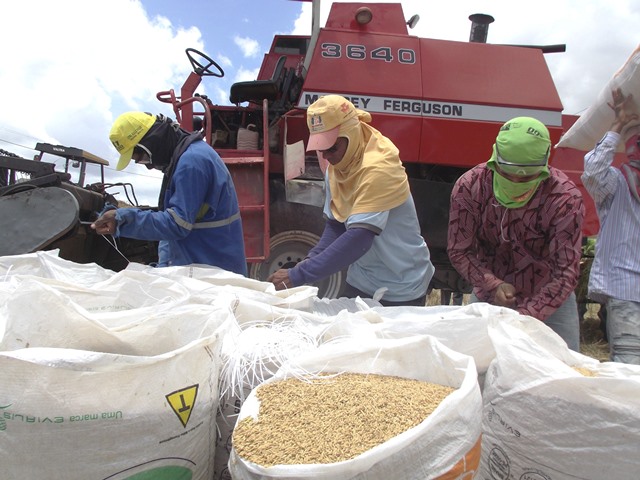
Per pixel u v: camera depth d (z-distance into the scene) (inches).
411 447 39.6
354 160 98.9
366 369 57.7
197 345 46.8
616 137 112.0
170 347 56.1
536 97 197.2
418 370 56.5
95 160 218.8
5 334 50.6
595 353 225.5
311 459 40.2
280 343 60.0
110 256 183.2
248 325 69.2
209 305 64.1
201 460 47.6
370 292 104.1
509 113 194.9
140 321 54.3
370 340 57.7
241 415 47.3
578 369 60.6
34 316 51.2
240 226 114.4
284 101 196.5
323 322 70.6
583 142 139.1
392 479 38.7
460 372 52.6
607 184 110.7
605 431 48.9
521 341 56.2
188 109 189.6
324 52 188.4
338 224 110.3
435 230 197.2
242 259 113.7
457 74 194.2
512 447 54.3
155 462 43.1
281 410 47.8
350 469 37.7
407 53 193.2
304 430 44.6
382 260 100.0
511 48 201.5
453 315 68.7
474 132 192.7
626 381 48.8
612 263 109.7
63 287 66.4
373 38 191.9
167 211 99.3
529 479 52.9
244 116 203.5
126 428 41.6
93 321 51.9
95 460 40.8
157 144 104.1
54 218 138.9
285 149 185.2
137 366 42.1
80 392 40.4
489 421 57.5
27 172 157.9
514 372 55.1
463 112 192.4
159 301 69.4
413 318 72.0
